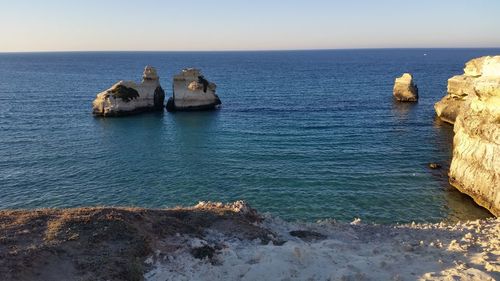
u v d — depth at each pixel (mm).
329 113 76062
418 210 31609
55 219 16156
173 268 14156
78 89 117625
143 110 77625
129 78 159625
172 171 41625
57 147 51188
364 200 33531
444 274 13703
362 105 85438
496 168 31188
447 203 32969
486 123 33969
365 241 19188
